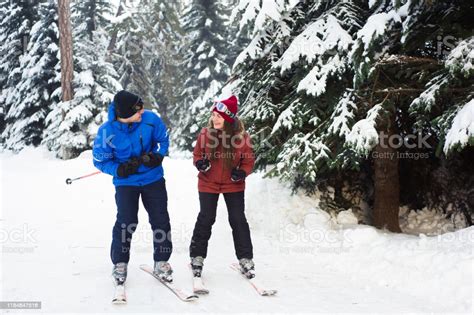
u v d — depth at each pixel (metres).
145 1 24.72
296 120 5.27
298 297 3.63
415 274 3.87
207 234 3.87
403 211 6.35
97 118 14.74
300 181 5.93
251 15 5.27
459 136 3.83
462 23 4.84
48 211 6.93
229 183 3.86
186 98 21.06
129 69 23.05
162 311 3.28
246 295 3.66
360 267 4.27
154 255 3.84
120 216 3.64
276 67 5.44
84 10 19.83
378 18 4.51
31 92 17.05
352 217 5.60
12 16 18.59
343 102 5.05
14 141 17.48
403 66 4.90
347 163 5.32
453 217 6.00
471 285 3.45
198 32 21.11
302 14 5.74
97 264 4.36
